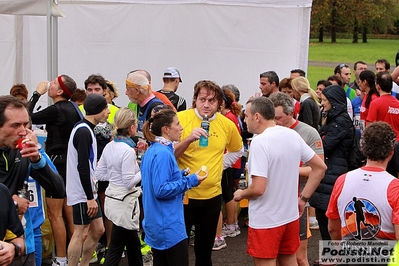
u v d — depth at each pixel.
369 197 3.19
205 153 4.55
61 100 5.25
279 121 4.62
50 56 6.40
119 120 4.70
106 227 5.63
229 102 6.43
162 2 7.70
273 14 8.68
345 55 27.98
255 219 3.97
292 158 3.96
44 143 5.75
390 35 36.09
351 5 32.47
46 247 5.54
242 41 8.84
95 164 4.83
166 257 4.02
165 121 3.96
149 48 9.09
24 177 3.21
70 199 4.77
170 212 3.96
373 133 3.22
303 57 8.74
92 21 9.12
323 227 5.27
